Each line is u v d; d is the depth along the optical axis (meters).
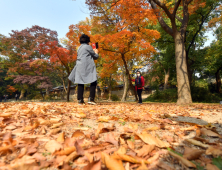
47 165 0.68
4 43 29.77
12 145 0.87
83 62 3.28
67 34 8.14
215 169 0.69
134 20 6.92
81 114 1.84
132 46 7.85
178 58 6.80
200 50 17.75
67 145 0.91
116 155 0.76
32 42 29.70
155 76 29.30
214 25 11.70
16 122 1.47
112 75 22.80
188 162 0.73
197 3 8.84
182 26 7.10
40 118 1.53
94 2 6.97
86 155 0.75
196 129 1.42
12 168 0.63
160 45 14.75
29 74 32.06
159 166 0.70
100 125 1.34
